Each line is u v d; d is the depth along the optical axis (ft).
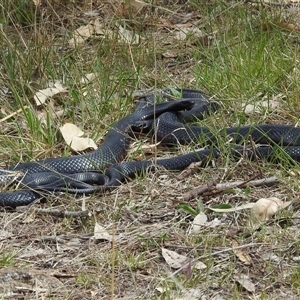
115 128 39.40
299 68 43.32
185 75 46.01
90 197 33.99
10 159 37.70
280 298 27.07
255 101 41.19
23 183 34.83
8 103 41.70
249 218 31.55
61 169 36.73
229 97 42.01
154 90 41.83
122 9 52.39
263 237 30.32
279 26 49.01
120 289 27.78
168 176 35.83
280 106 41.04
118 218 32.37
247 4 53.16
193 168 35.86
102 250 30.19
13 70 43.80
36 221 32.60
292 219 31.53
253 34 47.70
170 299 26.71
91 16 52.85
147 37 49.80
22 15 50.96
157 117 40.75
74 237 31.22
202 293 27.22
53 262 29.68
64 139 38.47
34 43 46.24
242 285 27.55
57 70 45.24
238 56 44.68
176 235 30.86
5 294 27.68
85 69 45.70
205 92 43.14
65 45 48.83
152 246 30.30
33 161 36.99
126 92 43.11
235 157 36.32
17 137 38.52
